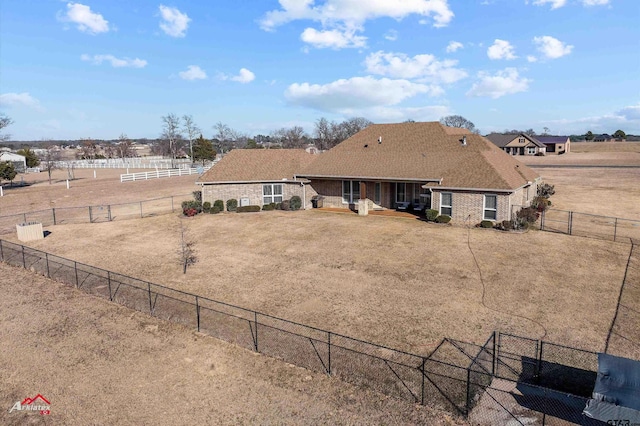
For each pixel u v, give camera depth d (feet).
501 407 34.50
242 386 39.01
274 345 45.44
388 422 33.68
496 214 90.38
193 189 170.19
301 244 82.23
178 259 75.72
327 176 113.50
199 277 66.49
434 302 54.29
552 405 34.53
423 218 101.09
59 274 70.18
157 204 134.21
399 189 112.98
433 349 43.45
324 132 380.17
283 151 131.34
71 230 101.04
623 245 76.28
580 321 48.16
